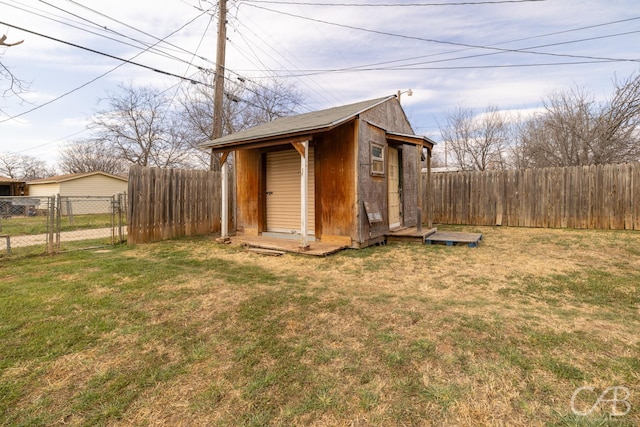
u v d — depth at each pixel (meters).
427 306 3.23
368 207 6.77
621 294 3.56
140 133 21.20
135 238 7.29
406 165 9.27
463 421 1.61
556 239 7.11
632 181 8.06
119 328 2.78
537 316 2.93
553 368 2.06
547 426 1.56
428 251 6.19
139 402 1.80
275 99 17.94
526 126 18.03
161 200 7.87
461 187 10.63
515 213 9.74
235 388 1.92
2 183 23.45
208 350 2.39
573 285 3.90
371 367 2.12
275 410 1.72
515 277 4.29
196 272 4.71
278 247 6.24
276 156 8.02
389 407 1.73
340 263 5.27
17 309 3.20
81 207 20.33
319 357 2.26
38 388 1.94
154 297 3.58
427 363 2.16
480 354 2.25
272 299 3.49
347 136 6.63
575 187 8.81
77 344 2.49
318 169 7.05
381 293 3.69
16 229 10.87
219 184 9.41
